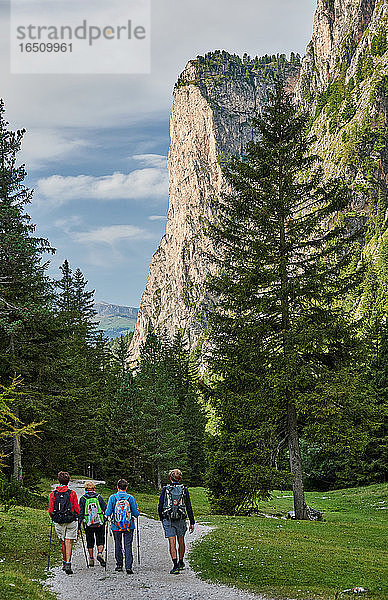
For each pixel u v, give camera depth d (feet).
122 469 144.56
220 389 70.90
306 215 70.23
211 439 79.51
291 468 69.67
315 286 66.64
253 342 68.85
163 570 37.55
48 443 87.45
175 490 37.40
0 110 84.12
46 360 85.87
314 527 63.46
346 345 68.54
